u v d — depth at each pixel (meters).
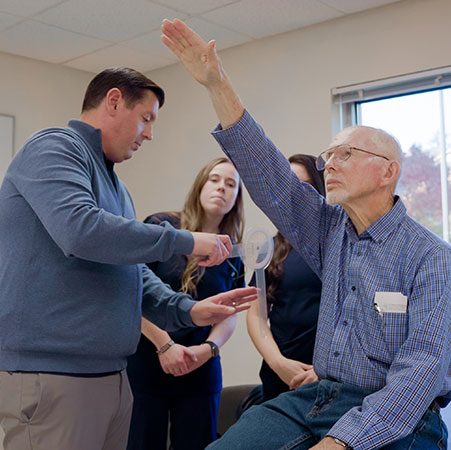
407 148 3.74
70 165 1.63
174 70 4.77
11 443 1.71
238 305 1.98
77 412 1.69
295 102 4.04
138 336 1.85
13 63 4.52
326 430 1.48
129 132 1.86
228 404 2.62
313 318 2.21
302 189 1.75
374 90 3.74
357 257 1.60
